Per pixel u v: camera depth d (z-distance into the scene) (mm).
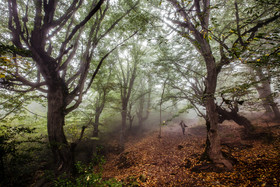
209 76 6746
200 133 12875
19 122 9945
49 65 6902
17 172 6316
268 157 5824
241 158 6461
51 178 5035
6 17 7273
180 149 9703
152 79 12867
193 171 6359
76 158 10398
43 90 7129
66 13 7047
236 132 10344
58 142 6391
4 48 4609
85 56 8180
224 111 10578
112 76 13094
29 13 7527
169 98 11227
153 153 10016
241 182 4793
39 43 6555
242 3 6262
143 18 6977
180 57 9906
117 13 8797
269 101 7934
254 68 6305
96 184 3973
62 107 7152
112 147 13516
